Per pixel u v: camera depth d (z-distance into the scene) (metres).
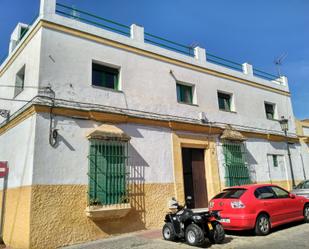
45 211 8.64
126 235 9.88
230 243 8.03
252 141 16.12
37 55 9.89
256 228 8.73
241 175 14.66
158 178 11.59
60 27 10.41
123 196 10.22
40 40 9.88
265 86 18.34
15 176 9.80
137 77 12.10
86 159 9.84
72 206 9.19
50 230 8.60
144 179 11.16
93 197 9.59
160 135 12.16
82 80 10.50
